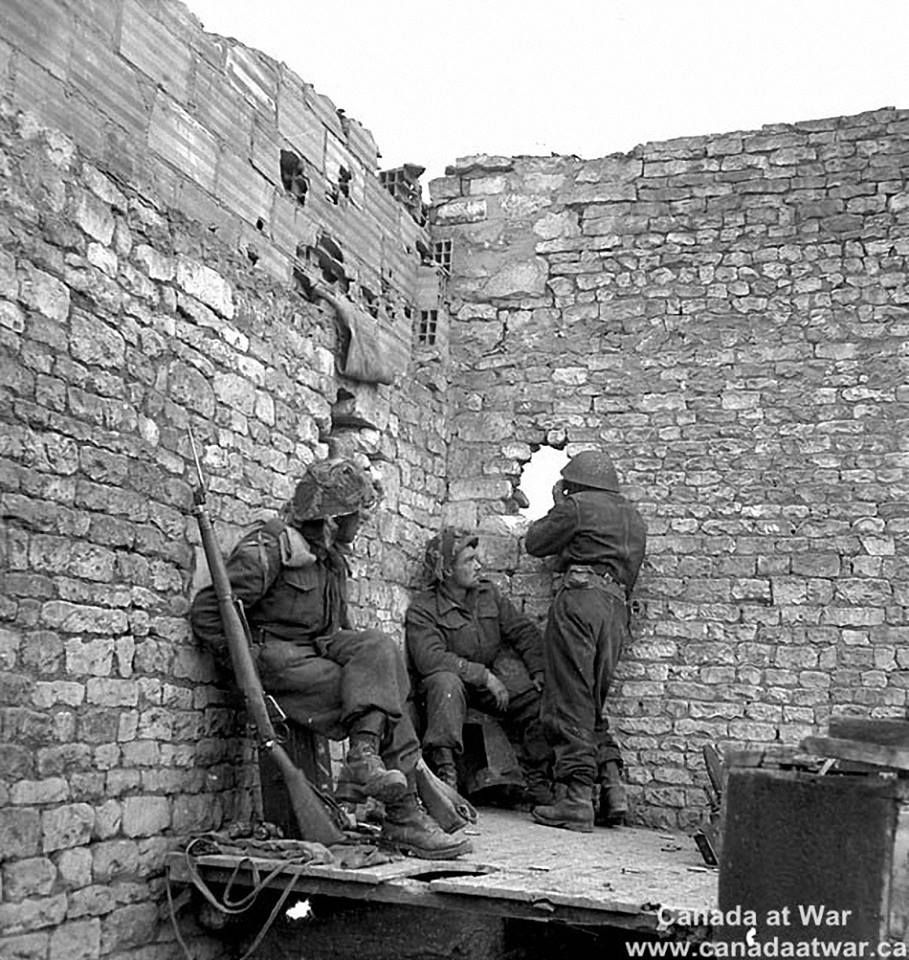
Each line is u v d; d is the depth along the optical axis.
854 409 7.68
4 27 4.45
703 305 8.12
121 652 4.86
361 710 5.23
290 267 6.55
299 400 6.49
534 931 5.20
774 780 3.72
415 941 5.15
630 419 8.12
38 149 4.55
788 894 3.63
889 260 7.79
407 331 8.12
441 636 7.53
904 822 3.57
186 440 5.40
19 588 4.30
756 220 8.10
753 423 7.85
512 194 8.66
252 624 5.50
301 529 5.61
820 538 7.57
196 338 5.53
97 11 4.99
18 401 4.35
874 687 7.30
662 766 7.57
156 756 5.04
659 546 7.86
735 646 7.60
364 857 4.89
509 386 8.43
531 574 8.08
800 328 7.89
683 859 5.89
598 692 7.22
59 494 4.54
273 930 5.31
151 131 5.32
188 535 5.36
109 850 4.72
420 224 8.59
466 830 6.45
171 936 5.05
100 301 4.84
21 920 4.25
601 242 8.40
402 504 7.73
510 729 7.67
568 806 6.93
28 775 4.31
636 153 8.43
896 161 7.89
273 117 6.43
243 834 5.25
